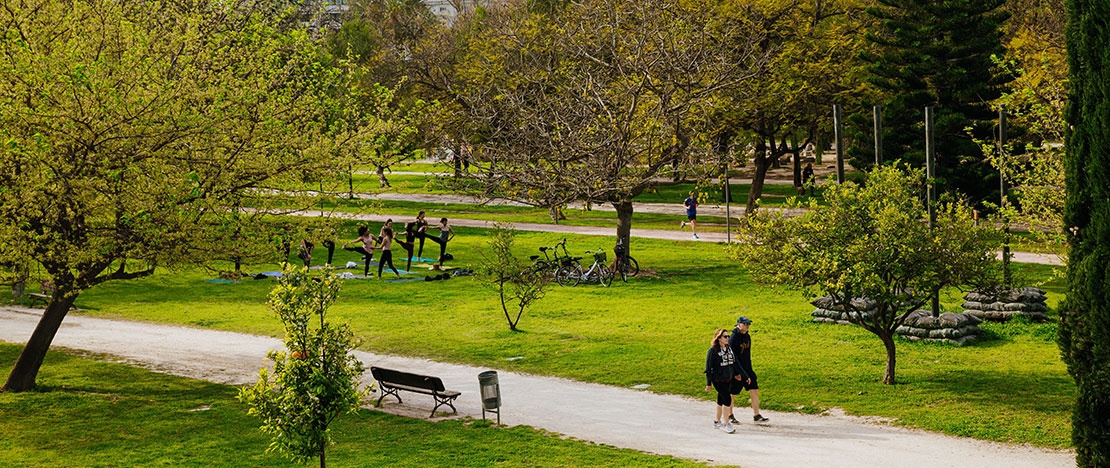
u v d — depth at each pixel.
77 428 18.62
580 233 48.00
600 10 40.00
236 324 29.11
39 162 18.36
